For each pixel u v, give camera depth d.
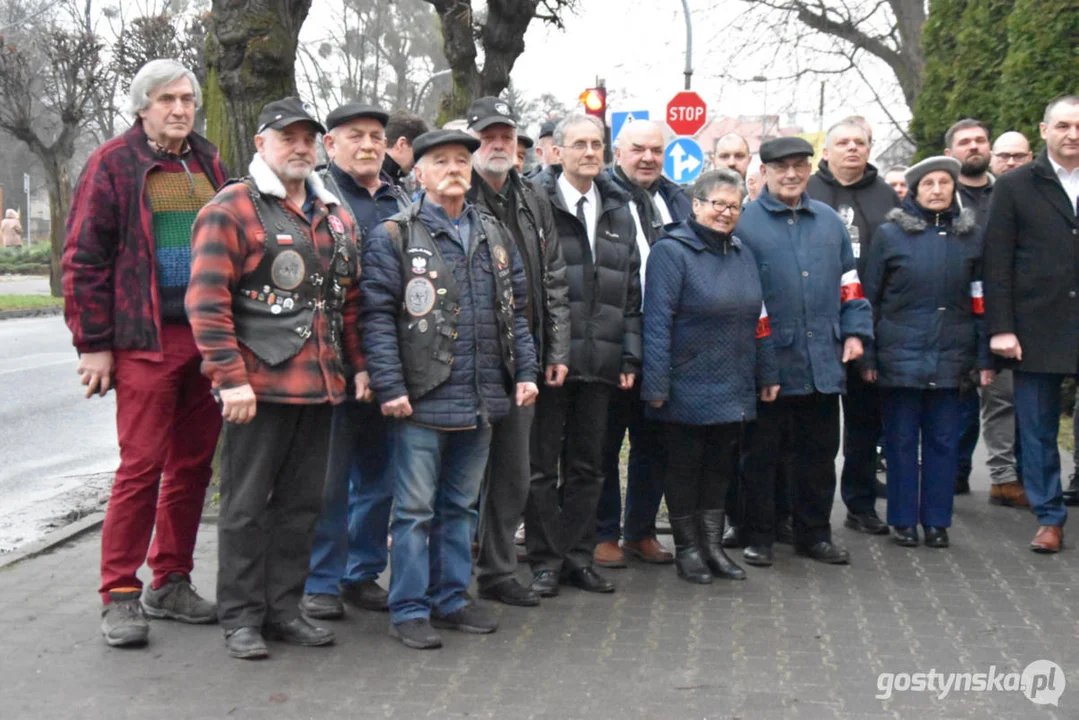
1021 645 4.77
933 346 6.27
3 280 36.00
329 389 4.61
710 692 4.25
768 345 5.86
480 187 5.25
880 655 4.64
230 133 7.39
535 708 4.09
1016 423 7.13
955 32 12.98
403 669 4.48
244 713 4.03
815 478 6.12
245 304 4.48
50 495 8.05
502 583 5.37
